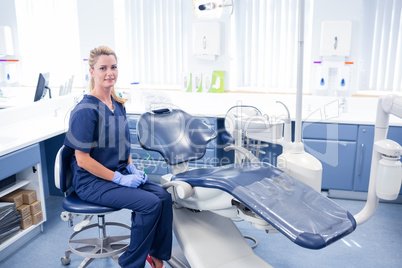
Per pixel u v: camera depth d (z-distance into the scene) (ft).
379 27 11.72
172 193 7.28
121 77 14.15
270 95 12.49
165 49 13.51
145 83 13.94
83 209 6.79
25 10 14.67
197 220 7.26
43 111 11.32
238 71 13.12
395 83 12.02
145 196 6.67
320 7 11.75
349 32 11.47
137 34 13.64
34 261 8.06
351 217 5.28
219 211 6.38
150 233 6.77
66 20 14.29
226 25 12.62
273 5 12.30
